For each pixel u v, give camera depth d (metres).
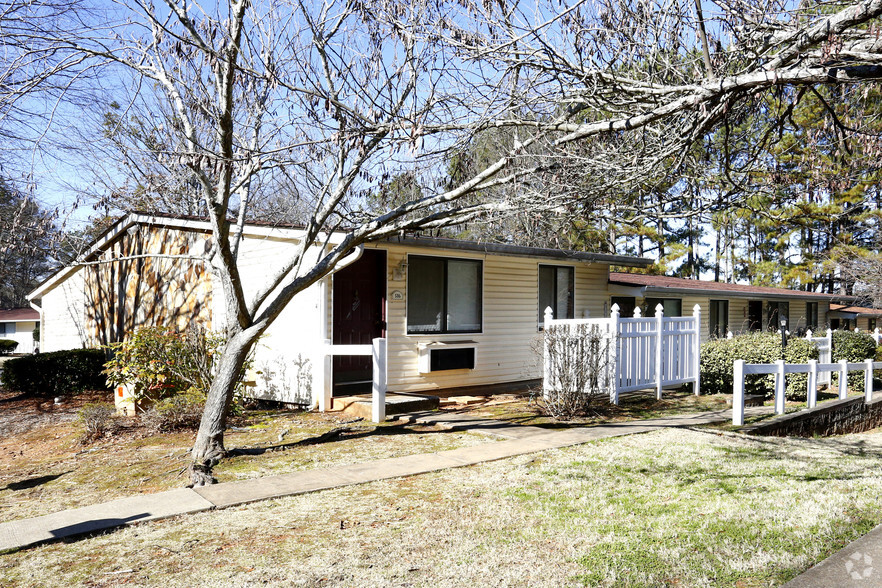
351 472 6.43
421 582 3.88
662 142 5.75
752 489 5.83
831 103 4.94
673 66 5.46
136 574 4.04
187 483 6.19
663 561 4.15
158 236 13.93
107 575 4.03
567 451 7.30
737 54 5.08
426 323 12.06
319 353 10.23
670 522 4.89
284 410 10.50
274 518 5.09
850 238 21.47
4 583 3.94
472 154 7.61
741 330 21.84
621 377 10.60
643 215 6.30
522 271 13.87
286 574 4.00
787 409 10.44
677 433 8.34
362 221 8.23
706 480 6.11
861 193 19.08
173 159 7.39
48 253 8.54
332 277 10.46
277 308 7.32
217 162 6.49
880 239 20.41
